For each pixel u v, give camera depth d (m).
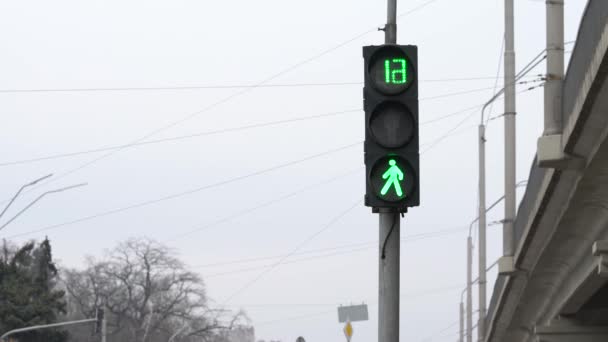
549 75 30.95
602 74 23.69
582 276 40.19
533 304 52.62
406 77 21.27
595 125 26.97
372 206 21.14
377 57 21.36
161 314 157.50
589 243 37.25
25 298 125.81
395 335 22.45
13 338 122.88
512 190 49.16
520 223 43.06
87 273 162.38
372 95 21.31
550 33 31.52
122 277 158.50
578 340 50.31
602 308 49.97
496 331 63.75
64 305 131.75
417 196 21.14
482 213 72.94
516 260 44.69
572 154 29.75
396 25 24.05
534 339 60.38
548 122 30.64
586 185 31.45
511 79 52.59
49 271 137.25
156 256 158.38
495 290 57.25
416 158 21.17
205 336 155.12
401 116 21.19
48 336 127.25
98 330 95.88
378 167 21.16
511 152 50.62
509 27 53.25
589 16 25.09
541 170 35.22
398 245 22.48
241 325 155.25
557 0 31.84
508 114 51.84
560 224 36.19
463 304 111.25
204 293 156.88
